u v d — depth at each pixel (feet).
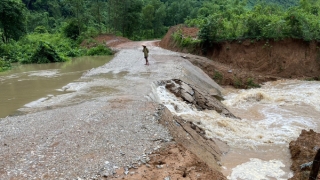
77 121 27.94
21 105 35.96
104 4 184.14
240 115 43.98
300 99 51.62
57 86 46.85
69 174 18.49
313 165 17.78
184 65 61.93
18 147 22.57
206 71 68.23
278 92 57.52
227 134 33.86
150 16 200.44
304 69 71.67
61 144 22.90
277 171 25.05
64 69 68.23
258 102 51.37
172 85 45.37
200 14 174.19
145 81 46.26
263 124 39.19
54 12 222.28
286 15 75.36
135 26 189.67
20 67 74.84
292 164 25.99
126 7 173.88
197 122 34.96
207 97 46.91
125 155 20.95
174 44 100.22
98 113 30.22
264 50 74.43
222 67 71.51
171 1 255.29
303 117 42.22
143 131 25.31
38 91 43.65
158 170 19.16
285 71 71.82
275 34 73.15
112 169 19.06
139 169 19.17
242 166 25.95
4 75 60.90
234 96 55.98
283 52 73.15
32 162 20.11
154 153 21.39
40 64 80.59
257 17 78.07
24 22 117.80
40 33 159.84
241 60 75.25
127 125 26.61
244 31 77.51
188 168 19.90
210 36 80.94
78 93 40.73
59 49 101.86
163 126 26.73
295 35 73.31
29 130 26.12
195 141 27.25
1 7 103.35
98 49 105.50
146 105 32.89
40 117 29.89
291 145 29.60
